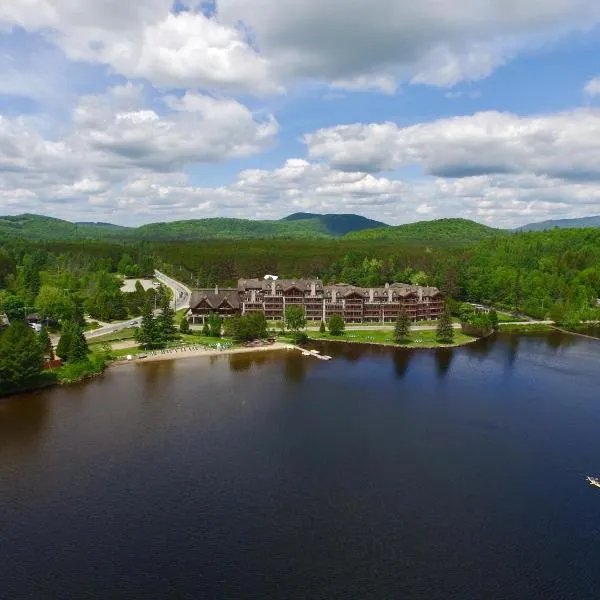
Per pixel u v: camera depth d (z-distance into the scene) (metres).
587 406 126.81
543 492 85.19
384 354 181.38
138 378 146.00
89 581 63.50
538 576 65.38
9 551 68.75
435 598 61.50
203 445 101.00
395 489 85.38
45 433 105.88
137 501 80.69
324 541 71.50
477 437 106.88
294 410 121.38
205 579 63.97
